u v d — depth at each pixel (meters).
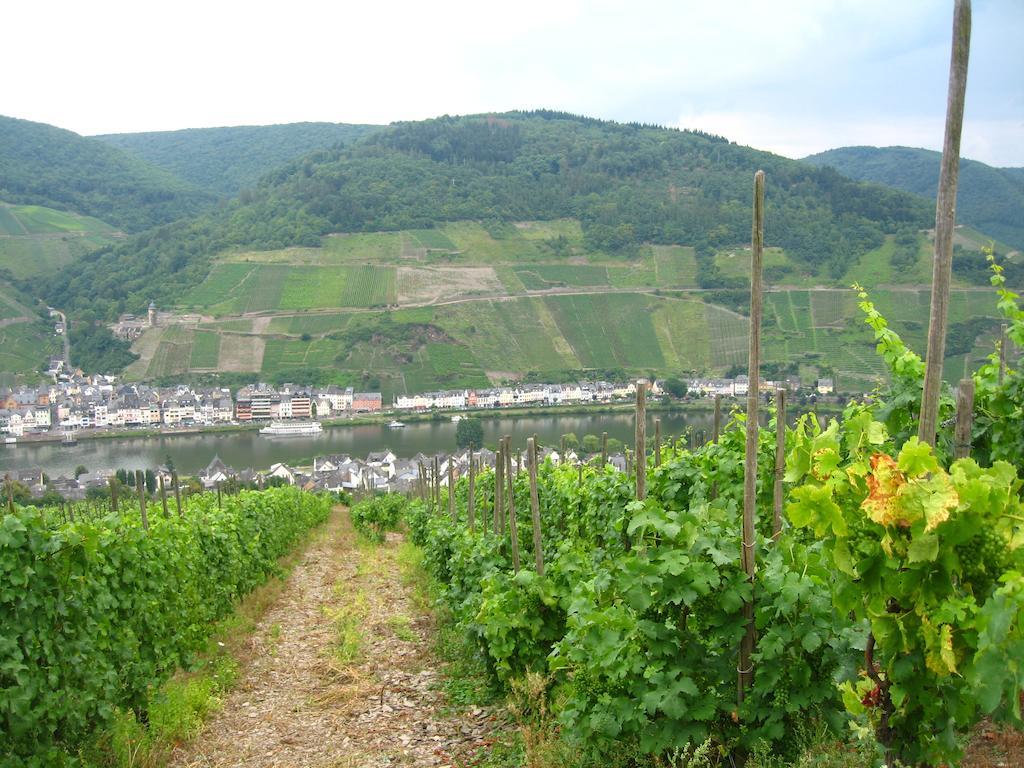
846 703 3.90
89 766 6.24
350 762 6.68
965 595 3.27
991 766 4.20
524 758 6.16
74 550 6.52
